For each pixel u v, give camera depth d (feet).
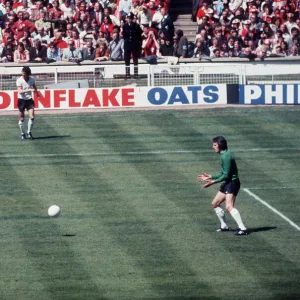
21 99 304.09
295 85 349.00
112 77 351.05
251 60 387.75
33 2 411.75
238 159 283.18
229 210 214.48
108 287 183.93
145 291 181.88
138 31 374.43
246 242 209.26
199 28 397.19
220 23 402.31
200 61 387.34
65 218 227.20
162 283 185.98
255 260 198.18
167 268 193.88
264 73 353.72
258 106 348.18
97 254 201.98
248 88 349.61
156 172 268.41
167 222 223.92
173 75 349.82
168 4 409.28
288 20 403.13
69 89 343.87
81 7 403.13
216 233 215.72
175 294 180.55
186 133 313.53
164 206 236.43
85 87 348.79
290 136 309.42
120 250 204.54
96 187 253.44
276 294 180.24
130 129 318.86
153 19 402.52
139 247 206.28
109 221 224.74
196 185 255.09
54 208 214.07
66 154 288.30
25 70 302.04
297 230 217.97
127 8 410.72
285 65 353.51
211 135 311.27
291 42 396.78
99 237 213.25
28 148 295.48
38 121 329.31
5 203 239.30
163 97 348.18
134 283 185.88
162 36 392.68
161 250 204.33
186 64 363.35
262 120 329.31
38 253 202.90
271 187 254.06
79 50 388.98
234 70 351.67
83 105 344.90
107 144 299.99
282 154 288.51
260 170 271.49
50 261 197.98
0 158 284.00
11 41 390.21
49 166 274.98
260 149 294.46
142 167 273.95
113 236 213.66
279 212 231.71
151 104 348.59
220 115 335.67
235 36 393.09
